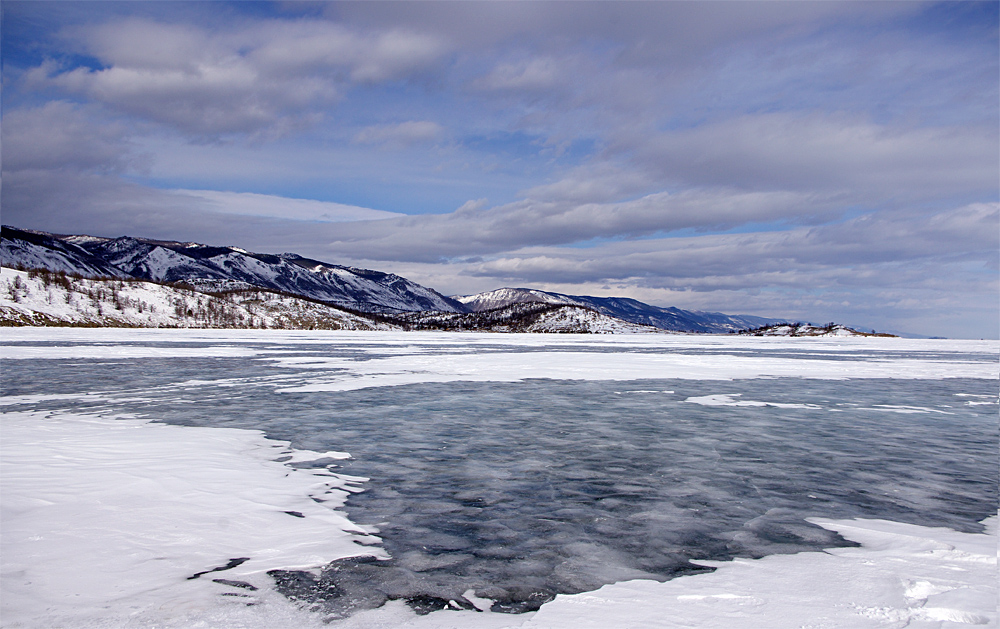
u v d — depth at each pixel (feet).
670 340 360.07
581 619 15.74
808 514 25.94
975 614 15.72
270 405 59.06
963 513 26.23
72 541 21.16
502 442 41.75
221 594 17.08
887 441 43.16
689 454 38.24
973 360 153.38
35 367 101.14
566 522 24.62
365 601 16.84
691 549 21.53
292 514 25.00
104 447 37.78
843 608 16.29
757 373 103.14
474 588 17.85
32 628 14.78
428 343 248.32
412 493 28.68
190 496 27.14
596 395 69.46
